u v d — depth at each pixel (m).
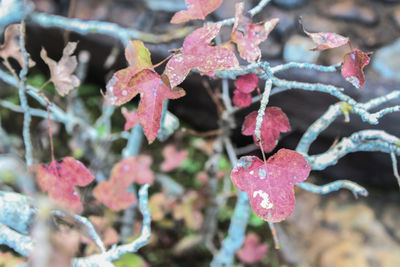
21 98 0.50
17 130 1.00
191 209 0.83
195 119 1.08
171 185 0.94
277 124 0.44
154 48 0.74
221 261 0.69
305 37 0.87
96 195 0.54
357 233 1.00
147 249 0.90
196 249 0.92
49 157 0.94
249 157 0.40
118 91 0.41
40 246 0.35
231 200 1.02
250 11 0.42
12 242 0.45
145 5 0.92
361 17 0.92
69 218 0.47
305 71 0.81
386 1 0.96
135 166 0.54
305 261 0.95
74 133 0.79
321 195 1.09
